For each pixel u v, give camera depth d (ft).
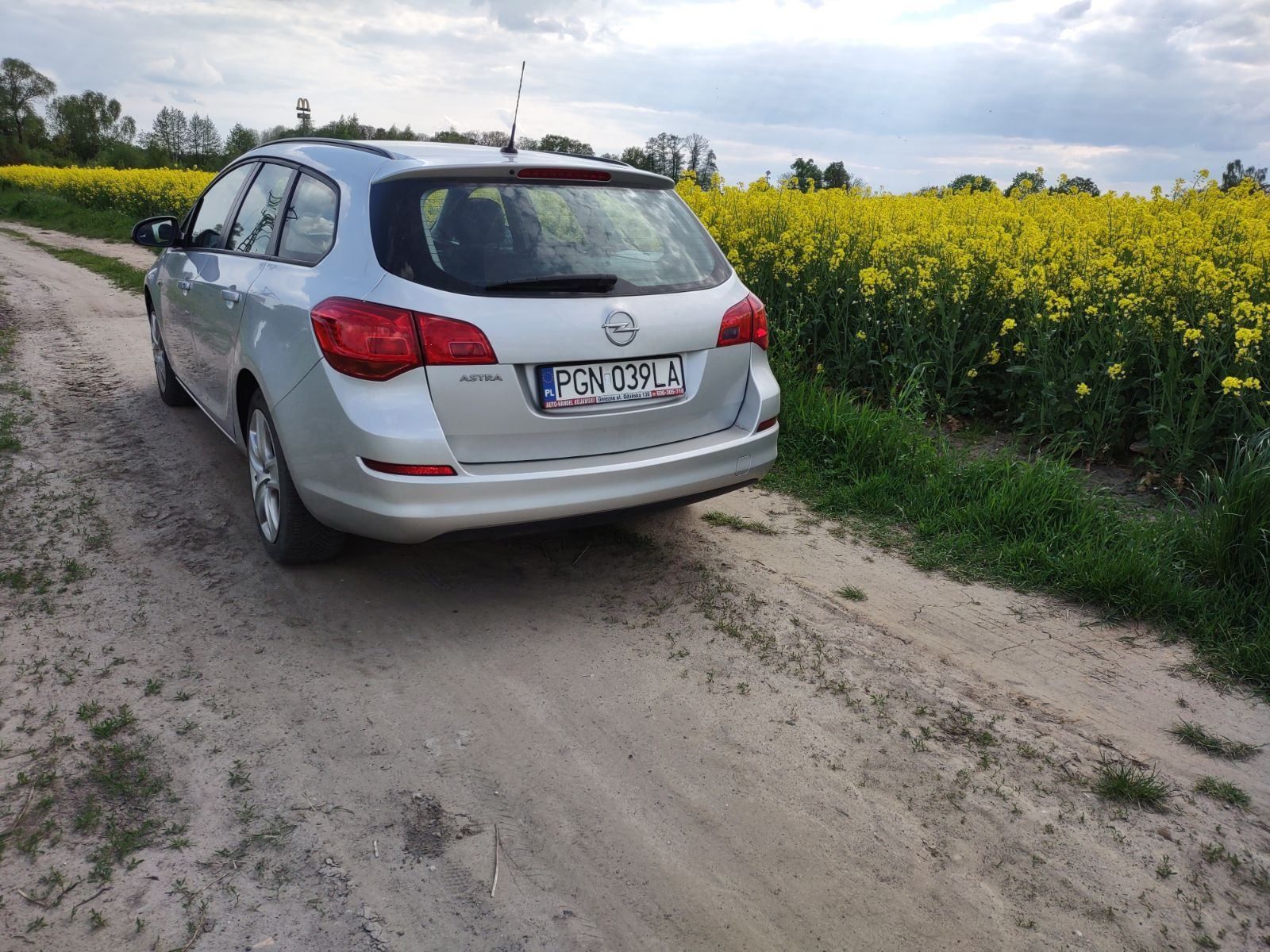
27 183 143.64
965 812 8.20
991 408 19.99
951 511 14.71
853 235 24.64
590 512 10.62
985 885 7.38
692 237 12.17
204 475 15.84
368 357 9.75
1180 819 8.15
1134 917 7.10
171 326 17.29
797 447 17.46
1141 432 17.40
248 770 8.43
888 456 16.51
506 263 10.25
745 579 12.60
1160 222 24.86
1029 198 33.42
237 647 10.52
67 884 7.06
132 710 9.25
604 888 7.26
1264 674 10.37
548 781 8.46
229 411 13.53
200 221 16.38
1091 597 12.27
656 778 8.54
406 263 9.99
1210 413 16.44
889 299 21.03
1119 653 11.00
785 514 15.19
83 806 7.90
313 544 11.97
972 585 12.79
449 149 12.07
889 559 13.60
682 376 11.31
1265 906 7.24
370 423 9.74
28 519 13.84
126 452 16.98
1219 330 17.26
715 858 7.59
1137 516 14.39
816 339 22.15
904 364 19.38
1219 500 12.82
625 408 10.83
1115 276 19.36
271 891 7.07
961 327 20.21
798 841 7.80
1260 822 8.13
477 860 7.48
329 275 10.50
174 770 8.39
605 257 10.92
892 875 7.46
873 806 8.24
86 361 24.66
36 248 61.52
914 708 9.70
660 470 10.99
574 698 9.76
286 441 10.85
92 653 10.27
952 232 23.76
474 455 10.08
